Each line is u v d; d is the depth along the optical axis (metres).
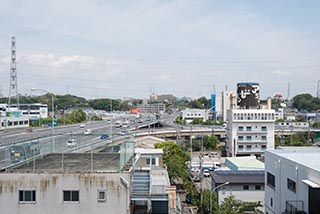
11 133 80.94
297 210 24.45
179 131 113.88
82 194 20.20
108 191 20.19
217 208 40.50
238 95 100.94
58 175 20.30
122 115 199.75
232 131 96.69
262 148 96.50
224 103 167.75
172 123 155.62
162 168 38.44
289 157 29.06
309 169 23.88
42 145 26.28
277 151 33.19
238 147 96.12
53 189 20.28
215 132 123.75
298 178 25.78
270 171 32.75
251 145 96.31
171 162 56.94
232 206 40.53
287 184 28.14
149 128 114.12
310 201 23.72
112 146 29.36
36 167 22.19
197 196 46.25
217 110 178.75
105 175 20.25
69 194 20.27
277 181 30.62
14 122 102.38
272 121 96.25
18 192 20.31
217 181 44.25
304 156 29.58
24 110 143.12
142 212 23.69
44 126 110.06
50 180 20.30
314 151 33.25
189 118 180.75
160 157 45.06
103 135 42.56
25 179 20.33
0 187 20.34
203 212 42.53
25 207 20.30
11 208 20.30
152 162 44.56
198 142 113.31
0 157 32.19
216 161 81.44
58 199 20.27
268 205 33.50
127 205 20.16
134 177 24.91
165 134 114.38
